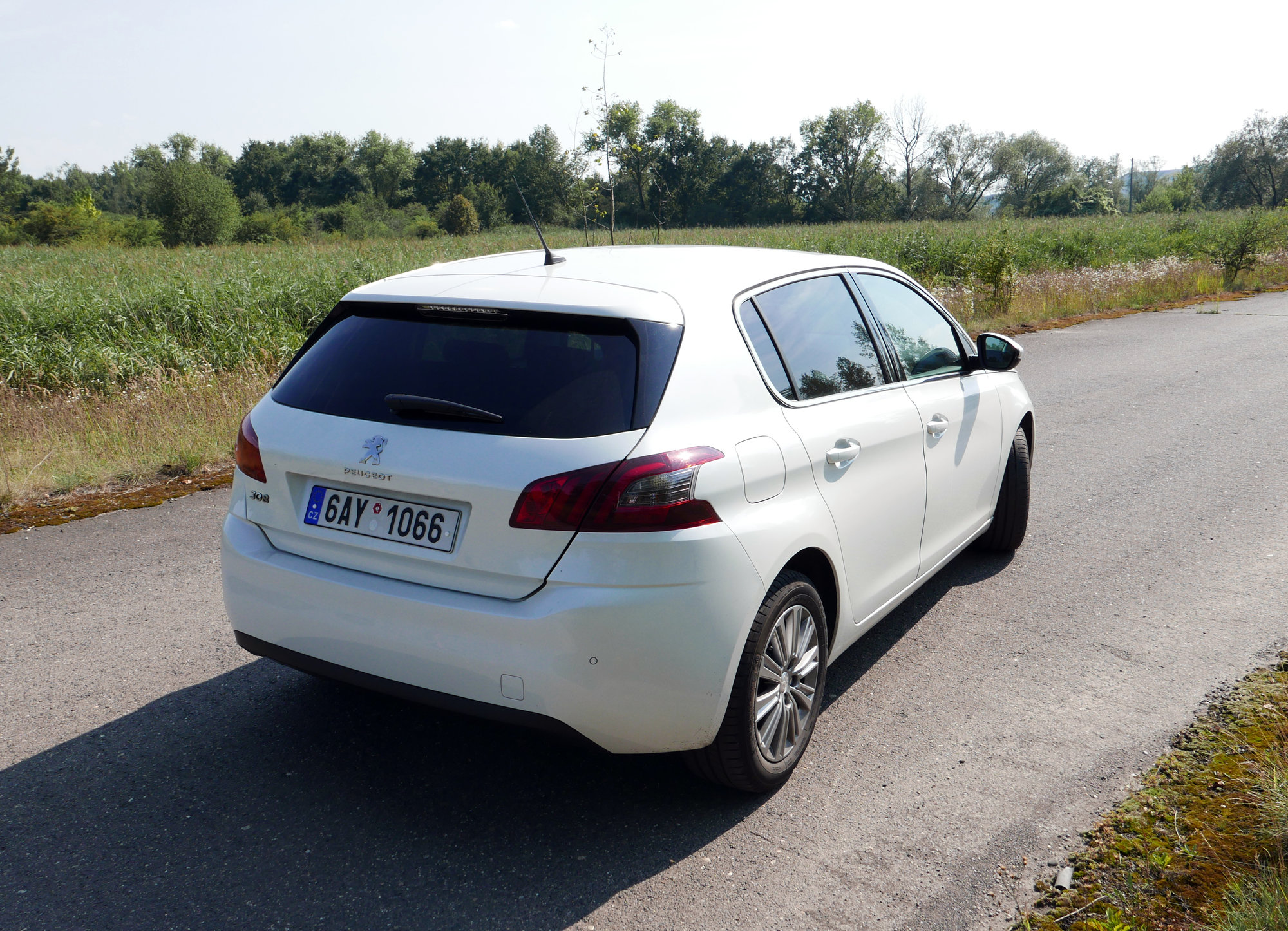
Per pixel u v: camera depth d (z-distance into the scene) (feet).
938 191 352.49
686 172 362.74
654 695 7.63
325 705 10.79
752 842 8.30
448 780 9.29
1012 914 7.28
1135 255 87.66
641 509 7.41
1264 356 37.37
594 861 8.01
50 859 7.98
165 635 12.59
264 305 41.83
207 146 473.26
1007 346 13.62
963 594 14.25
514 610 7.43
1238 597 13.83
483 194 374.22
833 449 9.45
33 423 23.39
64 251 134.51
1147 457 22.27
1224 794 8.72
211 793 9.00
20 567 15.15
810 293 10.48
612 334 8.11
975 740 10.00
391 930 7.14
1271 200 317.22
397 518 8.04
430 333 8.67
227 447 22.00
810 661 9.30
